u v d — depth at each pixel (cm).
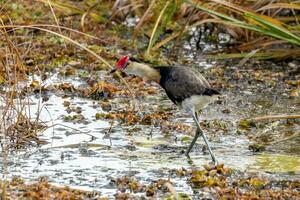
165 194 1021
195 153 1195
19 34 1777
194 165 1139
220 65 1706
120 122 1327
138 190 1029
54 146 1193
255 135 1289
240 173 1108
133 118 1335
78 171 1095
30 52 1652
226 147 1228
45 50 1706
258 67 1695
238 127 1329
